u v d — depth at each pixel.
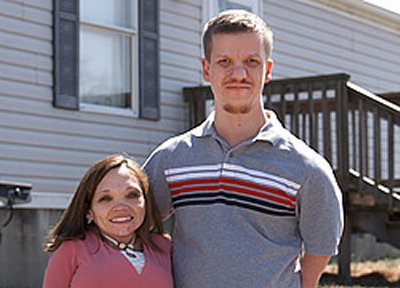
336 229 2.95
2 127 7.88
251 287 2.83
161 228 3.14
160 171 3.09
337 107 8.63
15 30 8.04
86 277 2.90
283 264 2.88
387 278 8.95
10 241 7.38
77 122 8.57
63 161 8.40
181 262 2.97
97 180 3.02
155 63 9.48
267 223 2.91
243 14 2.95
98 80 8.91
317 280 3.01
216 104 2.98
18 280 7.41
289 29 11.99
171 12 9.84
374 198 8.58
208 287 2.87
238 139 2.98
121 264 2.93
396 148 14.04
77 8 8.55
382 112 8.45
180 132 9.77
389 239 8.56
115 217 2.99
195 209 2.96
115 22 9.14
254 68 2.90
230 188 2.92
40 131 8.20
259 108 2.97
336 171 8.62
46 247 3.05
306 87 8.88
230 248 2.87
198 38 10.20
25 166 8.05
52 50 8.34
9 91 7.96
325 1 12.63
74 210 3.03
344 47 13.12
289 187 2.90
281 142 2.95
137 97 9.26
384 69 14.07
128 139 9.12
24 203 7.00
